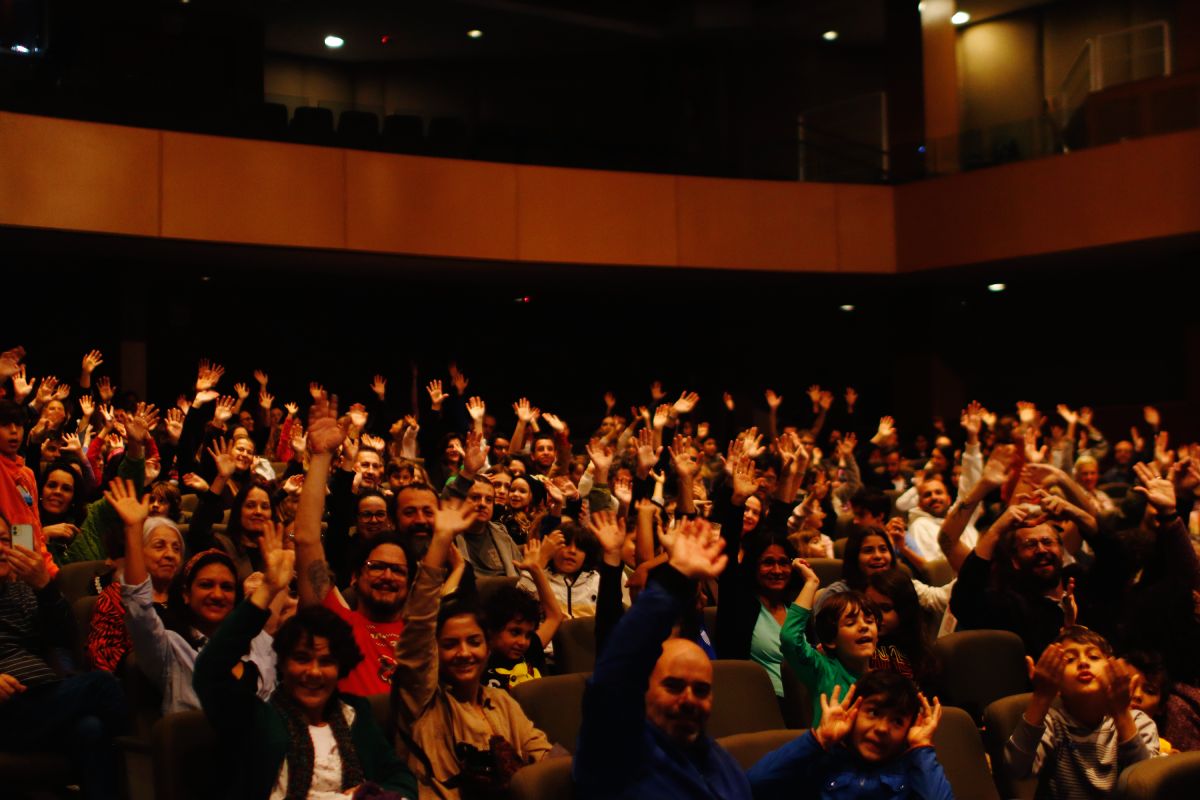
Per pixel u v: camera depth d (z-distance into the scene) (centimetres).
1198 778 311
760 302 1553
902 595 426
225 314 1383
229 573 390
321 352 1441
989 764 386
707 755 292
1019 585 489
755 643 462
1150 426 1362
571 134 1275
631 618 272
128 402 932
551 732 370
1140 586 501
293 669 315
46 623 419
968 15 1645
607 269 1275
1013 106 1638
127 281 1185
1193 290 1338
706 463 986
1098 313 1485
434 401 1005
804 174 1339
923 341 1448
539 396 1563
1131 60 1295
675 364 1627
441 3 1481
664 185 1278
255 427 1075
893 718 314
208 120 1096
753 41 1622
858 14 1557
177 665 371
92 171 1038
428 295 1456
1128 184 1220
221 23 1216
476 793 330
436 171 1188
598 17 1562
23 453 714
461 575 395
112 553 431
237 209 1097
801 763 306
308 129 1138
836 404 1614
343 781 312
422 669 343
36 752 399
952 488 1045
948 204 1319
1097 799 355
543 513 602
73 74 1050
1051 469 578
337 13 1491
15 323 1270
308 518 390
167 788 303
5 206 1004
